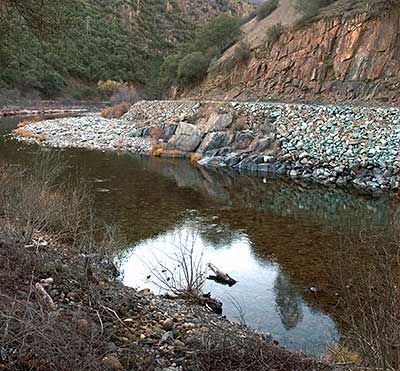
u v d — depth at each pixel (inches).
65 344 126.6
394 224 234.4
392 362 123.3
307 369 164.9
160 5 4092.0
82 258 242.1
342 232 404.2
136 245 358.6
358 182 613.6
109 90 2783.0
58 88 2554.1
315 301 261.9
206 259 335.0
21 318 130.7
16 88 2299.5
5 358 120.8
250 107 844.6
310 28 1117.1
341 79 998.4
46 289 175.9
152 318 190.2
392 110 697.0
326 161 669.9
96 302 179.3
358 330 150.5
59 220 311.0
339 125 717.3
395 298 130.3
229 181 648.4
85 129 1148.5
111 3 3693.4
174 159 823.7
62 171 659.4
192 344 167.6
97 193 545.3
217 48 1627.7
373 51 952.3
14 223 258.5
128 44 3405.5
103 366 132.9
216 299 263.1
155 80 2146.9
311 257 338.0
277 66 1179.3
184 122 902.4
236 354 161.8
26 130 1176.8
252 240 382.9
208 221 442.0
